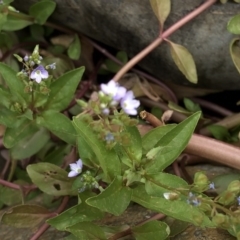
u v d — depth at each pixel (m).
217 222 0.51
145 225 0.54
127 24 0.62
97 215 0.55
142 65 0.64
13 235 0.59
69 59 0.66
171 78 0.64
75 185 0.56
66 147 0.62
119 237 0.54
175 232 0.55
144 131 0.59
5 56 0.65
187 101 0.63
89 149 0.55
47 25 0.65
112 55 0.65
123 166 0.53
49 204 0.60
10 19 0.63
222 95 0.67
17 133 0.58
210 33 0.60
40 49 0.66
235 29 0.58
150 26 0.61
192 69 0.60
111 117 0.52
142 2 0.61
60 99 0.58
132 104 0.50
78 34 0.65
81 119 0.52
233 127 0.62
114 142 0.51
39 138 0.61
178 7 0.60
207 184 0.52
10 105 0.57
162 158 0.53
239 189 0.51
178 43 0.61
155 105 0.65
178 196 0.51
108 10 0.62
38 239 0.58
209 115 0.67
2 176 0.64
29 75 0.56
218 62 0.61
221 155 0.57
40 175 0.58
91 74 0.66
